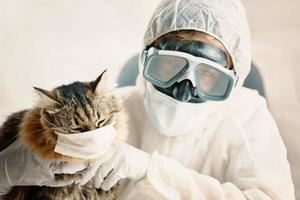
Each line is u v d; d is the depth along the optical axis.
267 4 1.81
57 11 1.72
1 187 0.96
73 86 0.92
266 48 1.74
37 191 0.97
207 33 1.09
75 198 0.97
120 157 0.99
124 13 1.77
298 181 1.48
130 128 1.27
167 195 1.01
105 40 1.70
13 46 1.64
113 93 0.97
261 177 1.06
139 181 1.05
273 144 1.17
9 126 1.04
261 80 1.53
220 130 1.22
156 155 1.08
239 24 1.14
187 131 1.19
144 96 1.23
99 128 0.83
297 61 1.71
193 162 1.22
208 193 1.02
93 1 1.75
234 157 1.15
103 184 0.98
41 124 0.87
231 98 1.26
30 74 1.62
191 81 1.04
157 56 1.07
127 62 1.63
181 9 1.11
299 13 1.78
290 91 1.66
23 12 1.69
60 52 1.67
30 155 0.91
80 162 0.90
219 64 1.05
